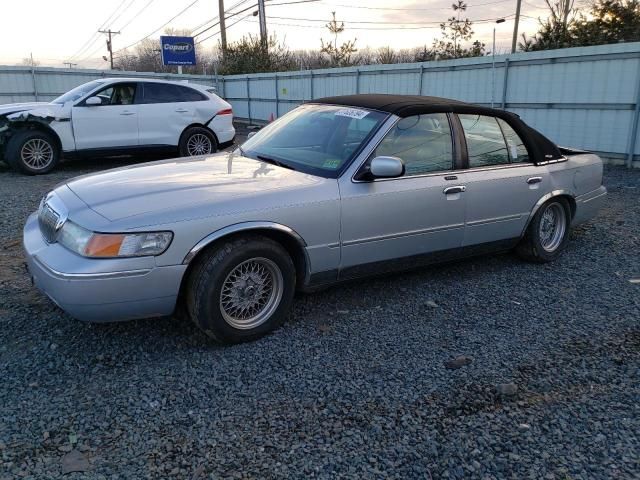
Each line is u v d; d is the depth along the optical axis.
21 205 7.54
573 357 3.61
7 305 4.16
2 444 2.62
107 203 3.39
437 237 4.48
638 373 3.42
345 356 3.55
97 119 10.50
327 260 3.92
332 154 4.18
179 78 24.70
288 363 3.44
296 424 2.84
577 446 2.73
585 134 12.03
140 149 11.06
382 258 4.22
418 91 15.79
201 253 3.44
